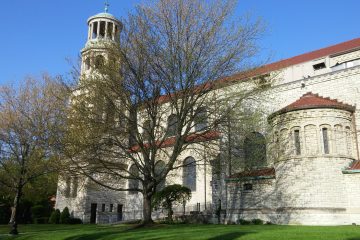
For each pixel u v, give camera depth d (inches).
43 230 1321.4
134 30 1048.8
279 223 1170.6
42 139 1323.8
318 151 1148.5
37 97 1478.8
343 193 1115.9
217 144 1144.8
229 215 1318.9
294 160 1171.9
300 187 1143.6
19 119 1445.6
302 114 1194.6
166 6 1051.9
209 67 1067.3
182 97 1056.2
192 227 989.8
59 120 1309.1
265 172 1274.6
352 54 1489.9
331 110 1186.6
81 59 1127.6
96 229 1156.5
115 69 1034.1
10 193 1689.2
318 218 1091.9
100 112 1035.3
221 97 1127.0
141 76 1045.2
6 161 1430.9
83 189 1720.0
